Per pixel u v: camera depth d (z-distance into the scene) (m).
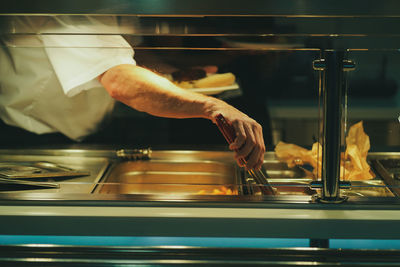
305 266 0.98
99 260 0.99
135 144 1.26
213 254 1.00
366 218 0.98
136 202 1.03
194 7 0.97
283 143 1.17
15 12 0.97
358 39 0.96
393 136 1.12
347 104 1.13
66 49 1.14
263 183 1.09
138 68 1.14
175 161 1.20
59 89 1.21
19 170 1.15
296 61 1.15
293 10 0.96
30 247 1.00
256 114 1.19
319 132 1.08
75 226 0.99
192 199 1.04
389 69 1.06
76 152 1.24
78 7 0.97
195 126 1.25
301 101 1.17
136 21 0.98
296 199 1.04
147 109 1.20
